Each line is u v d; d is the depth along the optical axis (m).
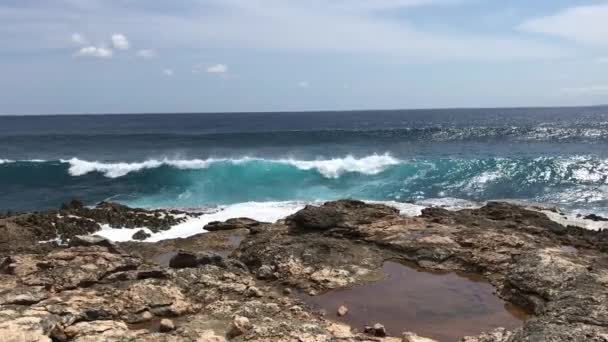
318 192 33.38
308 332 10.27
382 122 127.75
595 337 8.80
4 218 21.73
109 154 50.66
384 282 14.70
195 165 39.00
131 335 9.88
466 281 14.81
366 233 17.89
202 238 19.94
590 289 11.43
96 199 32.44
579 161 40.19
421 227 18.19
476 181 35.44
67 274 13.26
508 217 20.09
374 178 36.34
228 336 10.35
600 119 130.50
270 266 15.50
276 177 36.41
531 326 9.71
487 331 11.48
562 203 29.84
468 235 17.11
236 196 32.50
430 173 37.34
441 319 12.20
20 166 40.16
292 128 100.12
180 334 10.04
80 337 9.72
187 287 13.13
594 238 18.12
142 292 12.33
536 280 12.92
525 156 45.50
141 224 22.55
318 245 16.44
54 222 21.19
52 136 75.94
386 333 11.26
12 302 11.38
